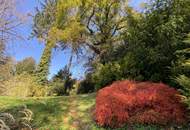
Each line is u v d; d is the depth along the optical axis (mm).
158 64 13914
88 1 23078
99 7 23531
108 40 22672
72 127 11375
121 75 15062
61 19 23547
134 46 14797
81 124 11531
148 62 14234
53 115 12266
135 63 14648
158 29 13750
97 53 23781
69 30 22906
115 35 23734
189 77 11836
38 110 12680
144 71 14398
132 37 15008
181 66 12023
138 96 11039
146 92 11195
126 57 15234
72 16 23594
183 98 10555
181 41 12961
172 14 13922
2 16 10211
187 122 10609
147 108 10859
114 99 11125
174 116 10648
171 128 10484
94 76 17094
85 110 12672
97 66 21047
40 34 22969
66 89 23953
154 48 13891
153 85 11906
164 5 14594
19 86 15461
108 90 12078
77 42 23688
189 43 12070
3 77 10977
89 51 24484
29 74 17500
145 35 14469
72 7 23312
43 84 18453
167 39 13500
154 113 10688
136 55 14617
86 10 23625
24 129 10953
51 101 14016
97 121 11172
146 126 10633
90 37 23859
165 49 13578
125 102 10969
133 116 10820
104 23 23875
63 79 24703
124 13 23453
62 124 11625
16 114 11930
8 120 10289
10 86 11562
